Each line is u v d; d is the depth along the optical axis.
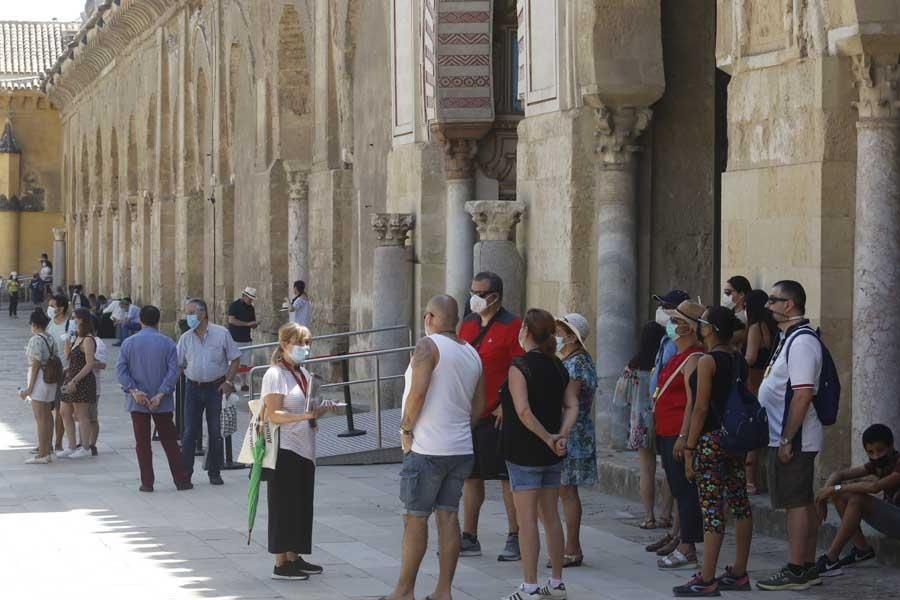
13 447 19.97
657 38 15.84
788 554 11.55
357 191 25.00
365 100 24.42
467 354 10.05
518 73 18.34
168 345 15.73
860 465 11.67
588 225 16.16
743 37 13.05
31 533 13.09
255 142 32.12
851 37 11.60
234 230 35.16
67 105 72.06
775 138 12.58
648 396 12.80
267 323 30.94
